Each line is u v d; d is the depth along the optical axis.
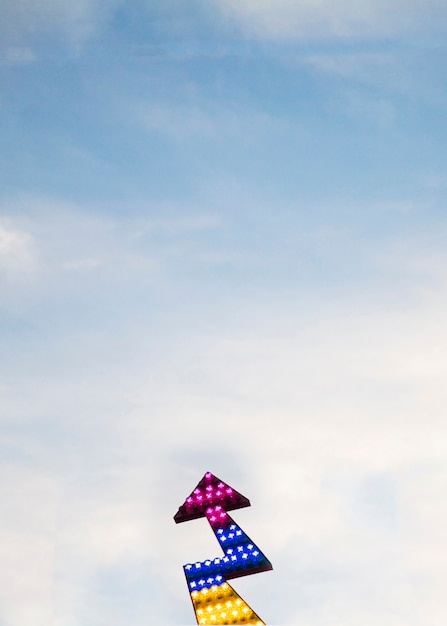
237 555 13.72
